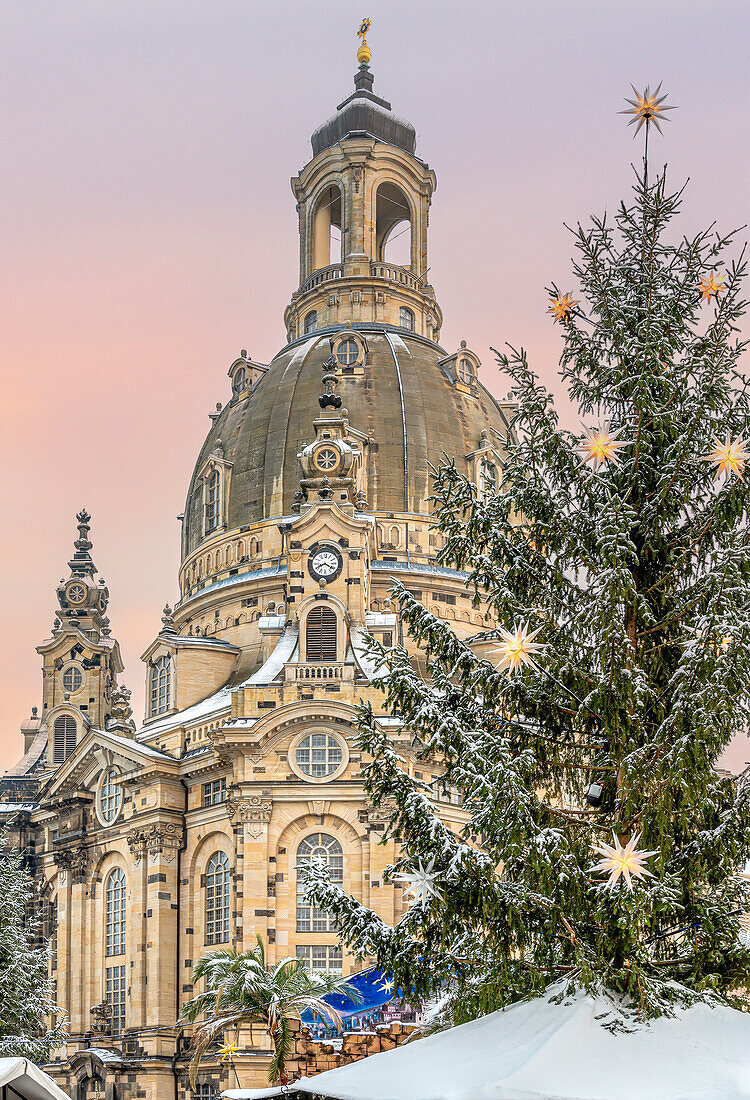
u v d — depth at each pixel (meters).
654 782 27.89
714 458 28.41
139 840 92.44
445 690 31.08
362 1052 55.47
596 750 30.75
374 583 100.81
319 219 135.25
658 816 27.56
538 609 30.39
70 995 96.38
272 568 104.94
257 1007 58.84
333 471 97.00
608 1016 25.05
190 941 89.56
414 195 132.25
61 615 121.31
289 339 129.38
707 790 28.66
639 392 30.84
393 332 119.94
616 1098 21.77
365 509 101.44
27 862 106.25
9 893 75.56
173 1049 87.38
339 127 135.75
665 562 30.77
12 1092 30.88
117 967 94.69
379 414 108.56
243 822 83.38
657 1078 22.75
